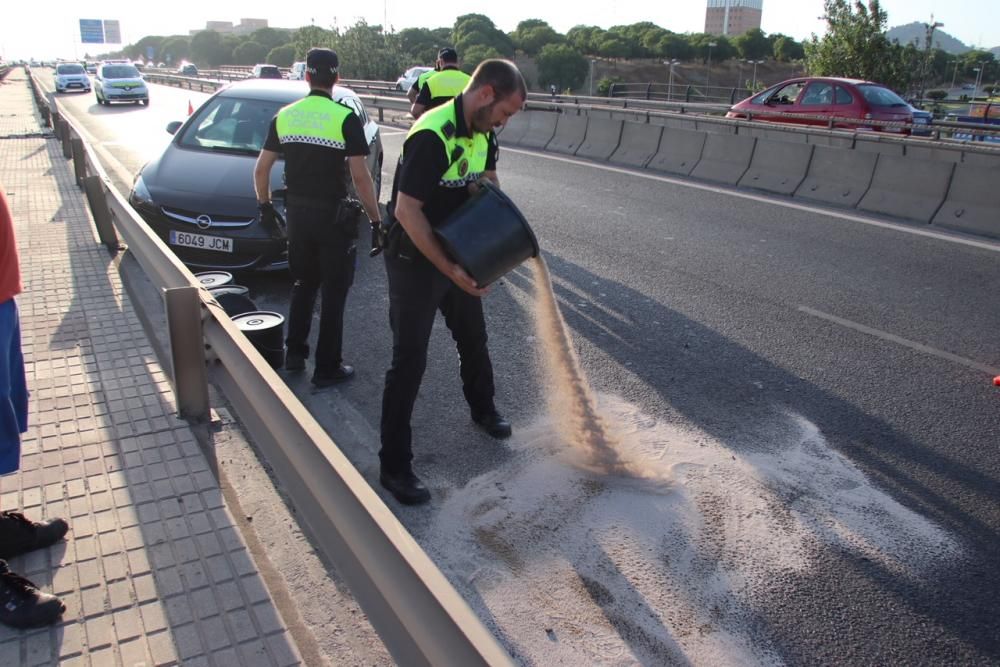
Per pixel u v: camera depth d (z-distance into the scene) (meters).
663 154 13.83
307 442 2.16
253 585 2.59
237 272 6.52
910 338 5.62
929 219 9.56
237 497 3.08
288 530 2.90
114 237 6.66
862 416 4.43
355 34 49.25
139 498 3.04
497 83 3.12
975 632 2.80
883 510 3.51
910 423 4.35
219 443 3.49
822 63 27.16
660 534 3.28
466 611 1.49
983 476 3.83
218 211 6.14
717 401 4.58
